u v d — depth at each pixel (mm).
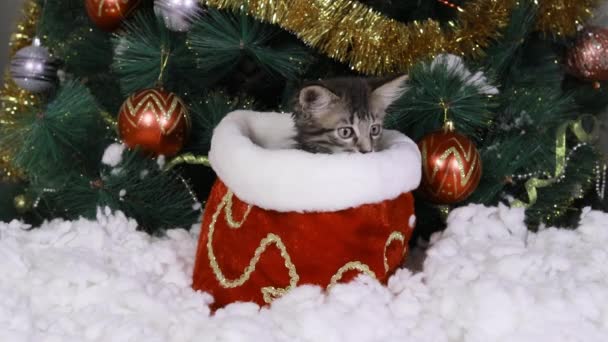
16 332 853
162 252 986
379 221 894
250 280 907
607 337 868
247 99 1154
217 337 835
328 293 888
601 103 1324
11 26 1507
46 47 1214
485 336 855
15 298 896
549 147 1138
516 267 912
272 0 1021
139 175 1080
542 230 1074
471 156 1019
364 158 876
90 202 1083
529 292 876
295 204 875
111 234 1027
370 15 1043
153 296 903
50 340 854
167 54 1083
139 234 1031
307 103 979
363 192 874
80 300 910
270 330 846
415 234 1143
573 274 928
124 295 899
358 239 890
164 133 1050
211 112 1118
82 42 1204
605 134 1394
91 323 870
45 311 905
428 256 971
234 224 917
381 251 906
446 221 1054
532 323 860
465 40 1077
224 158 911
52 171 1094
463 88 1049
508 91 1146
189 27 1063
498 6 1074
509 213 1030
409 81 1055
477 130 1135
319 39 1033
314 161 868
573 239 1016
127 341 848
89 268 920
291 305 869
